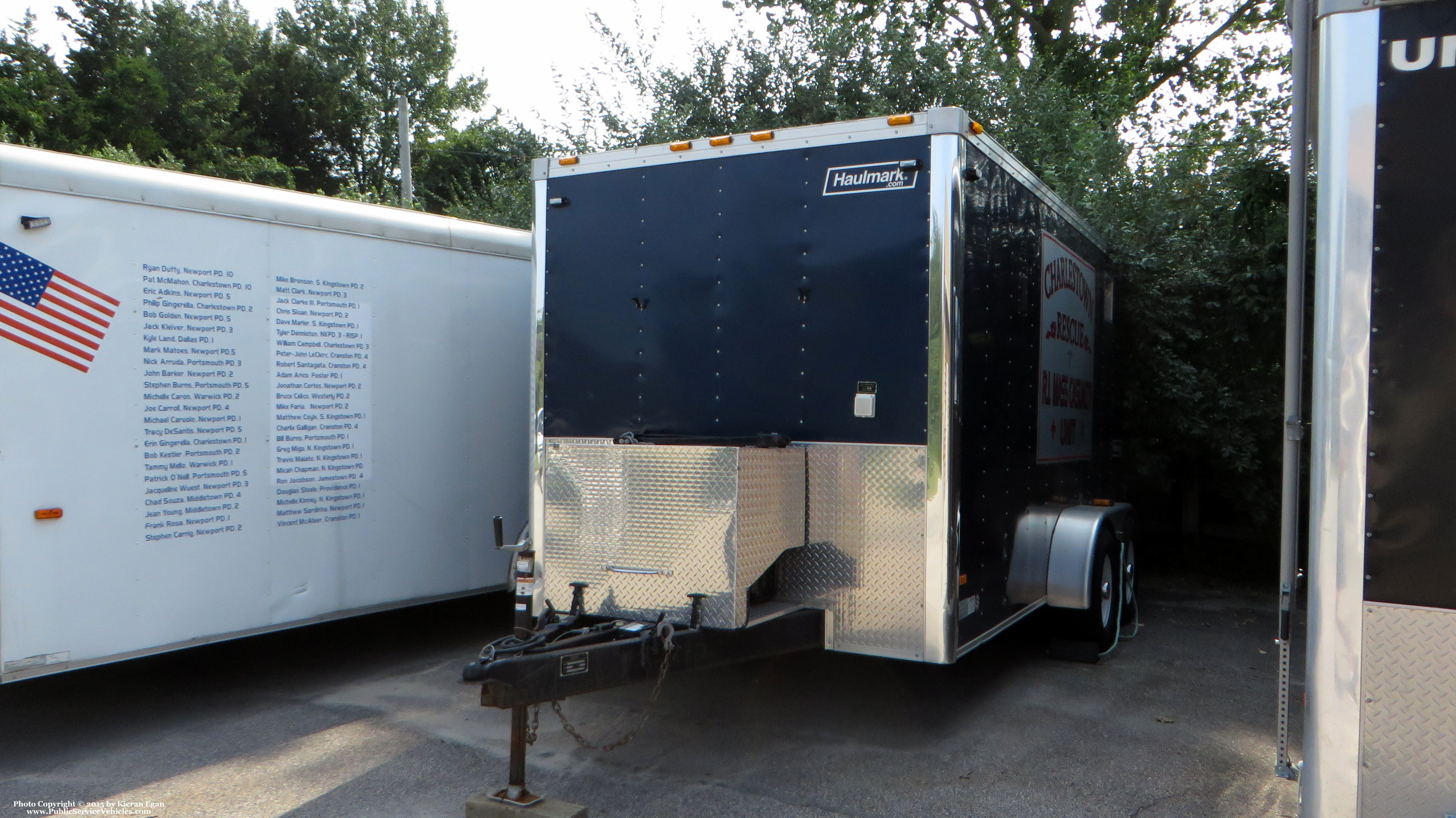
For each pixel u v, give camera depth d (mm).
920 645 3930
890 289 4008
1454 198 2268
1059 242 5512
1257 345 8477
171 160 25703
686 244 4438
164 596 4527
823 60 10977
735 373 4312
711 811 3570
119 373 4363
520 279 6367
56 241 4156
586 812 3410
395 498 5582
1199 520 10070
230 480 4781
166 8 33438
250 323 4867
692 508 3641
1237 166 8594
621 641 3451
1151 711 4789
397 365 5590
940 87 10734
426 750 4215
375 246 5477
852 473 4059
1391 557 2312
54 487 4152
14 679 4027
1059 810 3604
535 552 4582
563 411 4676
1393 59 2330
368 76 37969
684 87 11203
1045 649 6039
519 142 16422
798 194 4203
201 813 3553
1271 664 5746
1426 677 2279
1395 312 2314
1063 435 5676
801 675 5375
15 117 28156
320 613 5191
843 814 3551
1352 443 2350
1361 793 2342
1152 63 17016
